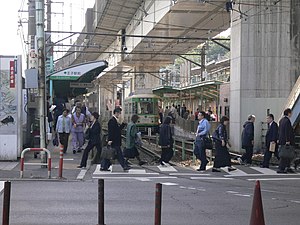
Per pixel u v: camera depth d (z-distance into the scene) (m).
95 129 16.69
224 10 32.09
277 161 20.14
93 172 15.83
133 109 41.91
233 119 26.64
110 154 16.03
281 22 26.28
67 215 9.05
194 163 19.44
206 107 40.78
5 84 18.11
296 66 26.38
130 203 10.38
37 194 11.34
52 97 29.56
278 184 13.87
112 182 13.62
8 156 18.14
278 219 8.96
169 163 19.39
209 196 11.45
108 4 41.94
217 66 63.66
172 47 48.97
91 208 9.72
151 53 48.75
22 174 14.02
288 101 23.44
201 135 16.89
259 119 25.97
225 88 30.42
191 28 39.03
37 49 16.69
